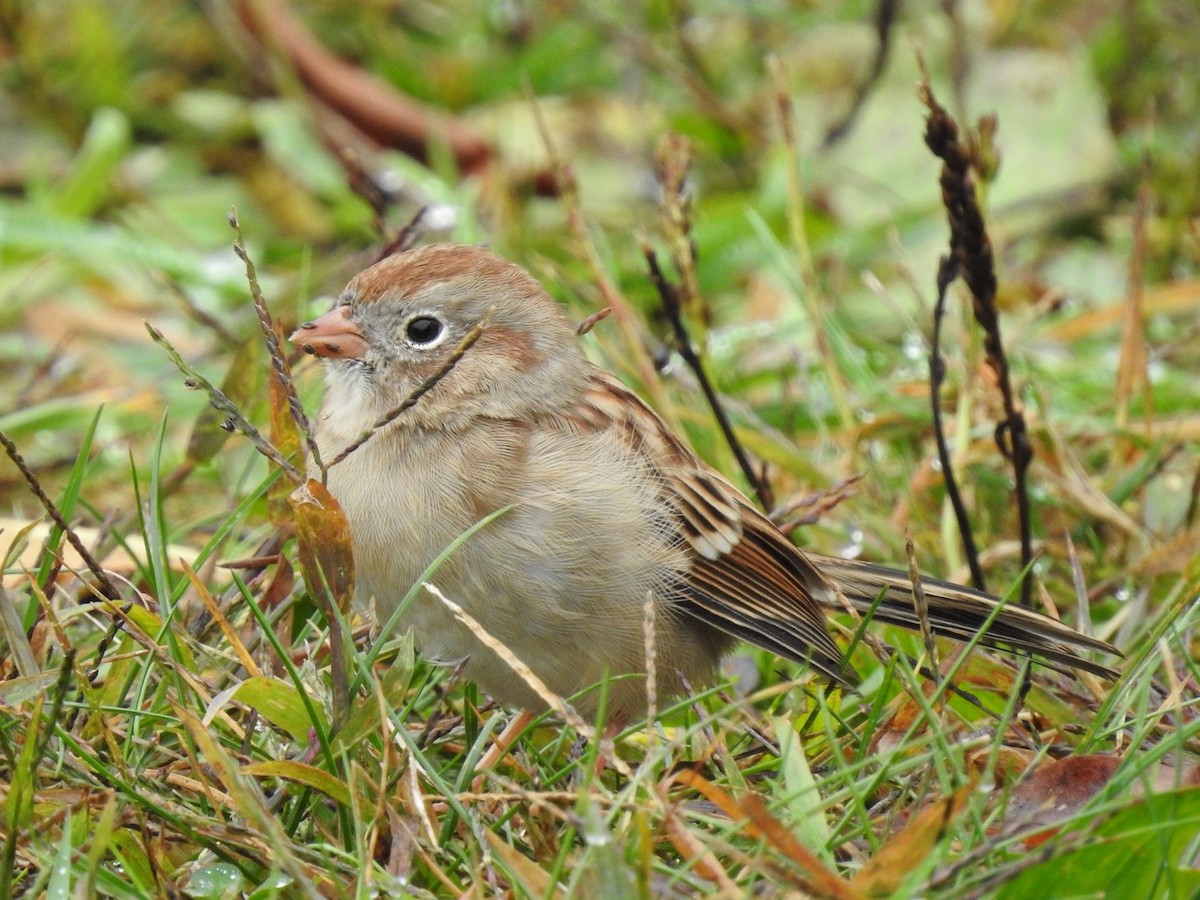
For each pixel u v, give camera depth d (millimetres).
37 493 6734
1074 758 6477
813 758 7184
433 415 7477
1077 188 13758
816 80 14898
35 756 6027
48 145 14742
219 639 7426
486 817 6547
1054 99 14047
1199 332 11492
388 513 7250
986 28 14906
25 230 12609
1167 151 13422
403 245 9633
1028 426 9742
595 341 10250
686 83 14617
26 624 7066
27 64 14562
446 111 15062
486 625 7211
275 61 14625
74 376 11430
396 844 6035
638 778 5949
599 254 11555
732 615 7816
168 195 14320
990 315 8492
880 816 6586
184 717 6016
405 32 16031
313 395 9211
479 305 7668
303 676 6766
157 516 7355
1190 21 14086
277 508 7586
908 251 12984
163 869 6055
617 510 7316
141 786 6344
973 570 8602
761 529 8031
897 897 5344
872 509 9805
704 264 12883
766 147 14586
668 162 9578
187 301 10711
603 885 5414
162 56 15469
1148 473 9500
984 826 6109
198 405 10984
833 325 10648
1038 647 7805
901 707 7105
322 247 14023
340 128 14539
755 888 5836
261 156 14820
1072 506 9547
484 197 13656
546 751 7391
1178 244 12836
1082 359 11648
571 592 7227
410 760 6262
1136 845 5770
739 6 14875
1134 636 8359
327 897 5961
